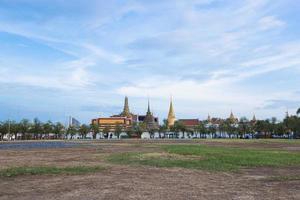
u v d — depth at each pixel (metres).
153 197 19.70
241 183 25.59
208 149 71.50
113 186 23.67
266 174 31.48
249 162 41.75
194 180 27.12
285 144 110.12
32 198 19.31
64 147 96.69
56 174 30.47
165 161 43.78
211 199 19.19
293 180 27.06
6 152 70.50
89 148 88.25
